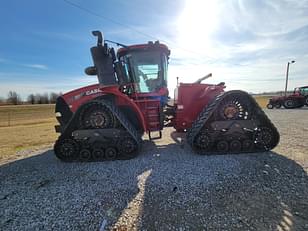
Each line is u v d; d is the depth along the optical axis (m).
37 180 3.68
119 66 5.46
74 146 4.64
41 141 8.37
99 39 4.91
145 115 5.33
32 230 2.30
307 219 2.31
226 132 4.80
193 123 5.18
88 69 5.37
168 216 2.46
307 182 3.20
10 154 5.95
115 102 5.00
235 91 4.75
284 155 4.52
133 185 3.30
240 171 3.66
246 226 2.24
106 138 4.62
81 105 4.57
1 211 2.70
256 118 4.83
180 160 4.40
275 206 2.59
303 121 10.32
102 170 4.03
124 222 2.38
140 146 4.74
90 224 2.37
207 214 2.48
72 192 3.14
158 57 5.63
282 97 22.27
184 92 5.46
